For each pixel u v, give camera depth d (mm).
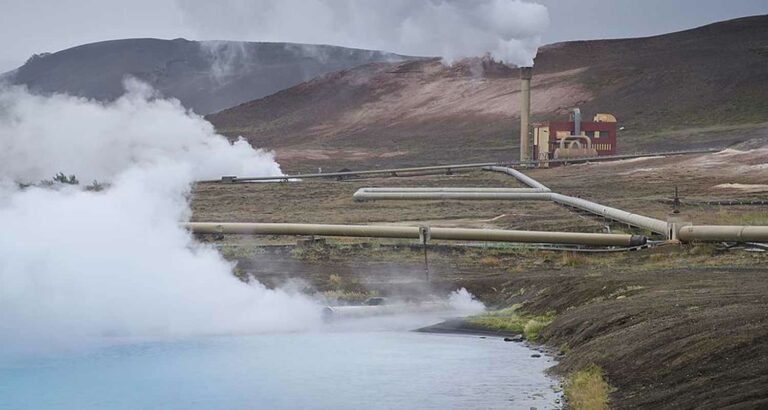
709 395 25500
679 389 26953
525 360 37688
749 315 31391
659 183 147375
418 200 131500
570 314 42656
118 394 33656
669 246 67562
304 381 35156
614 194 135250
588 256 69812
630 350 31797
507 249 74062
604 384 29969
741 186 134250
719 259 60531
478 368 36406
